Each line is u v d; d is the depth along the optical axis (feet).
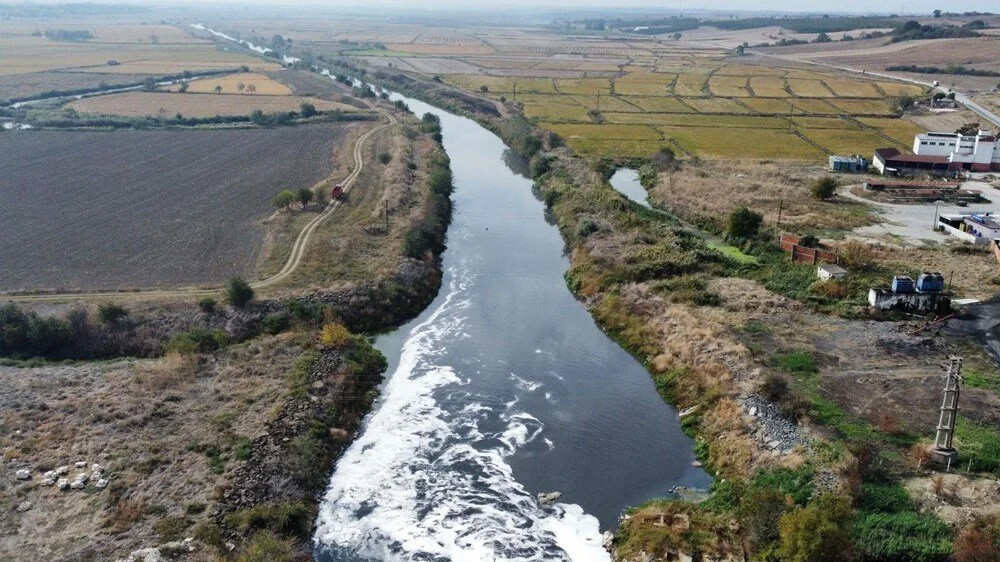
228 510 112.57
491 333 187.11
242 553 103.81
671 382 158.71
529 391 158.71
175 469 120.88
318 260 209.15
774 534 104.22
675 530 110.93
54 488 114.93
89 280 192.34
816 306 184.03
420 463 133.39
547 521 118.11
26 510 109.70
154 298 178.19
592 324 193.57
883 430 127.54
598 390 159.02
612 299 198.18
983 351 158.30
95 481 116.98
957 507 107.65
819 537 93.86
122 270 200.44
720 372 151.12
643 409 151.33
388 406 152.35
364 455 135.64
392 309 192.34
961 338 164.76
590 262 223.71
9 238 226.79
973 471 115.96
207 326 169.07
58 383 145.38
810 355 156.76
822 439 124.98
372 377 162.61
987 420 130.00
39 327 158.92
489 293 213.25
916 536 102.42
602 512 120.06
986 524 102.58
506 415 149.28
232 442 128.16
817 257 213.87
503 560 109.60
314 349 163.53
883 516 106.22
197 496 114.73
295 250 217.77
